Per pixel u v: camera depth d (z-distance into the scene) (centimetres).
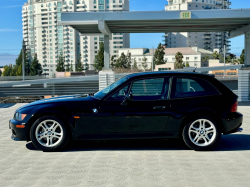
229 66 1928
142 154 510
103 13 1279
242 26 1441
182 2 17538
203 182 374
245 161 468
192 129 531
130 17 1276
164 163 456
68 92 1589
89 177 393
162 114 523
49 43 17775
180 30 1576
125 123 521
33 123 522
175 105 526
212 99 534
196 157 491
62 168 432
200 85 545
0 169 432
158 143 594
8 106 1336
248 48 1414
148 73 550
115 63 12006
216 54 13925
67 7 17325
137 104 523
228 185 364
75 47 17375
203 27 1477
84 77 1553
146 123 523
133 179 385
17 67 13675
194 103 529
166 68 8012
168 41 17675
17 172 417
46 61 17838
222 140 623
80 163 457
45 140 543
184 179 385
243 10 1235
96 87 1571
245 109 1127
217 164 451
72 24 1308
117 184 367
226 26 1455
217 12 1245
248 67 1401
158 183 371
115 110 520
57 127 533
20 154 514
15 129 527
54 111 518
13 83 1625
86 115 518
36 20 17975
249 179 386
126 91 532
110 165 445
